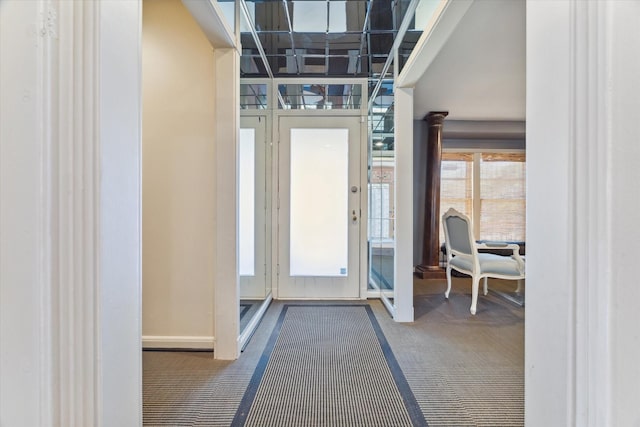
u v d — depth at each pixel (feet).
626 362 1.81
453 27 6.27
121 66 2.09
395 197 8.96
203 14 5.55
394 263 9.15
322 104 11.18
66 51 1.78
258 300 10.00
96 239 1.89
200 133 6.99
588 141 1.86
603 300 1.83
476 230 17.57
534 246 2.20
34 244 1.71
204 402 5.06
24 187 1.71
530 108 2.25
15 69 1.70
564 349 1.96
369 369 6.13
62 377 1.79
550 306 2.06
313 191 11.12
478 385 5.58
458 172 17.54
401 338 7.66
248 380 5.73
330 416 4.71
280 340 7.53
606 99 1.81
